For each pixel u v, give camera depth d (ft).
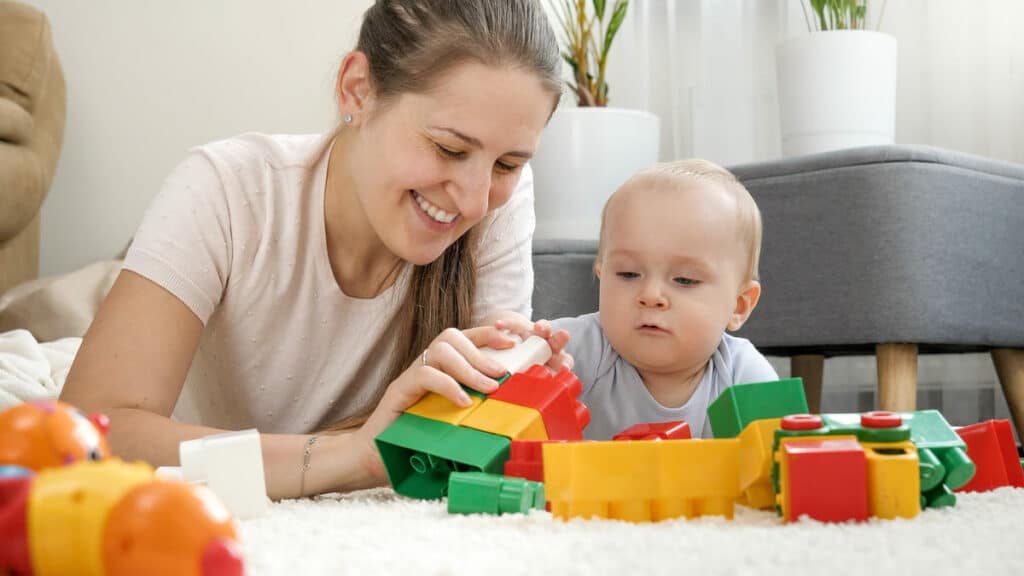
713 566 1.66
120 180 8.93
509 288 3.97
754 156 8.02
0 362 4.89
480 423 2.65
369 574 1.65
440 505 2.52
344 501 2.70
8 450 1.50
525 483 2.34
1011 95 7.50
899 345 5.57
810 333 5.76
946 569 1.66
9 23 8.09
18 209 7.70
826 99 6.93
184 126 8.93
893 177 5.41
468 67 2.84
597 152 7.29
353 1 8.86
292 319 3.71
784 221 5.84
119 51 8.90
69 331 6.82
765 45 7.97
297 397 3.87
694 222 3.82
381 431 2.74
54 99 8.36
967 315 5.58
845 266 5.59
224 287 3.57
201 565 1.22
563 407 2.77
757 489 2.41
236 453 2.32
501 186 3.15
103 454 1.60
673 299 3.81
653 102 8.24
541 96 2.96
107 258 8.91
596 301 6.48
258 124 8.93
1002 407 7.57
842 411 7.82
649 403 3.96
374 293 3.78
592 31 8.18
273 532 2.08
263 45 8.90
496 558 1.75
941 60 7.63
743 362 4.09
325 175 3.59
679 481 2.20
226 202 3.49
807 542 1.87
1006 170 5.78
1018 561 1.73
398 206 3.09
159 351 3.21
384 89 3.01
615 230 3.93
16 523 1.27
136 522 1.22
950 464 2.29
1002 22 7.48
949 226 5.48
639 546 1.82
